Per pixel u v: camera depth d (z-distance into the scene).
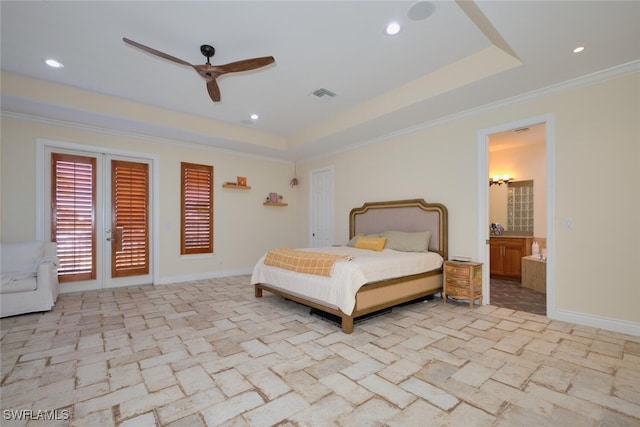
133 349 2.53
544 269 4.54
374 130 4.70
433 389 1.92
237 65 2.61
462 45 2.87
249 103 4.28
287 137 5.98
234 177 6.12
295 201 7.11
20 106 3.73
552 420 1.62
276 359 2.35
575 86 3.07
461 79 3.16
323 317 3.34
